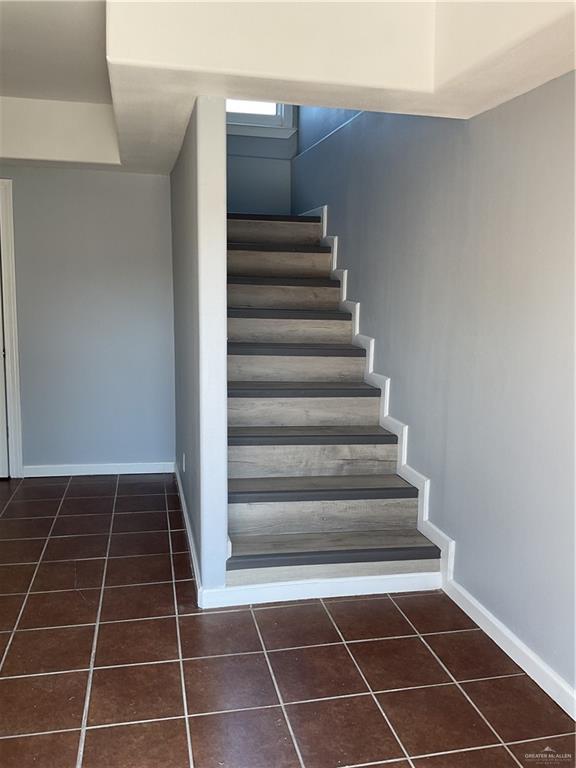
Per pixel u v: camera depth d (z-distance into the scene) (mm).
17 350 4406
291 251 4457
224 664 2322
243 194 5547
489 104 2330
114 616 2650
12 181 4242
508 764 1852
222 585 2748
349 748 1909
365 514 3088
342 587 2842
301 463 3293
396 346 3385
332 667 2311
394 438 3336
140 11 1998
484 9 1879
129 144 3342
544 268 2104
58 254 4367
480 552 2570
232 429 3422
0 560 3178
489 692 2176
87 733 1952
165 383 4613
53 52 2895
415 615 2678
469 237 2572
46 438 4535
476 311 2533
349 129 4125
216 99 2389
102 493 4219
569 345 1995
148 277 4488
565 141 1988
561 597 2082
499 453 2400
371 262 3754
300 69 2105
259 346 3756
